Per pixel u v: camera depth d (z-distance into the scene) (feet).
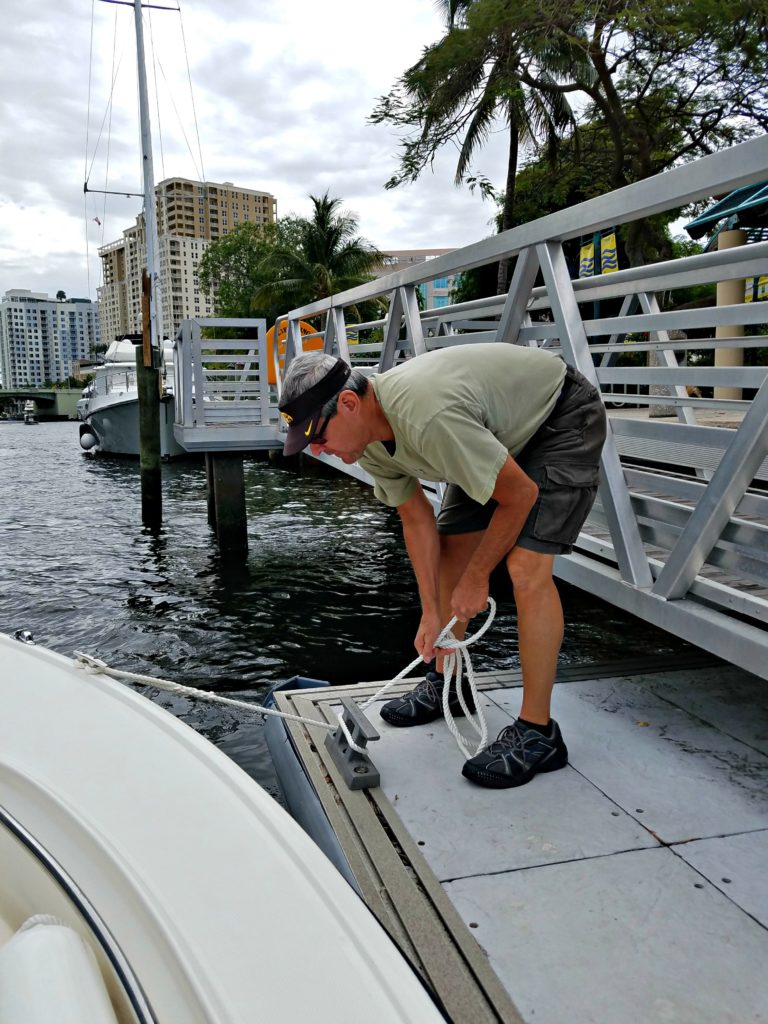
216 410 34.37
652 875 5.24
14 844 3.01
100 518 37.47
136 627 19.99
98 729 3.66
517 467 5.69
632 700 8.13
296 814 6.63
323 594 22.75
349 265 101.30
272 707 8.18
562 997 4.23
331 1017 2.17
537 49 44.80
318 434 5.84
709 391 24.84
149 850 2.82
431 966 4.39
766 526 6.64
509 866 5.36
